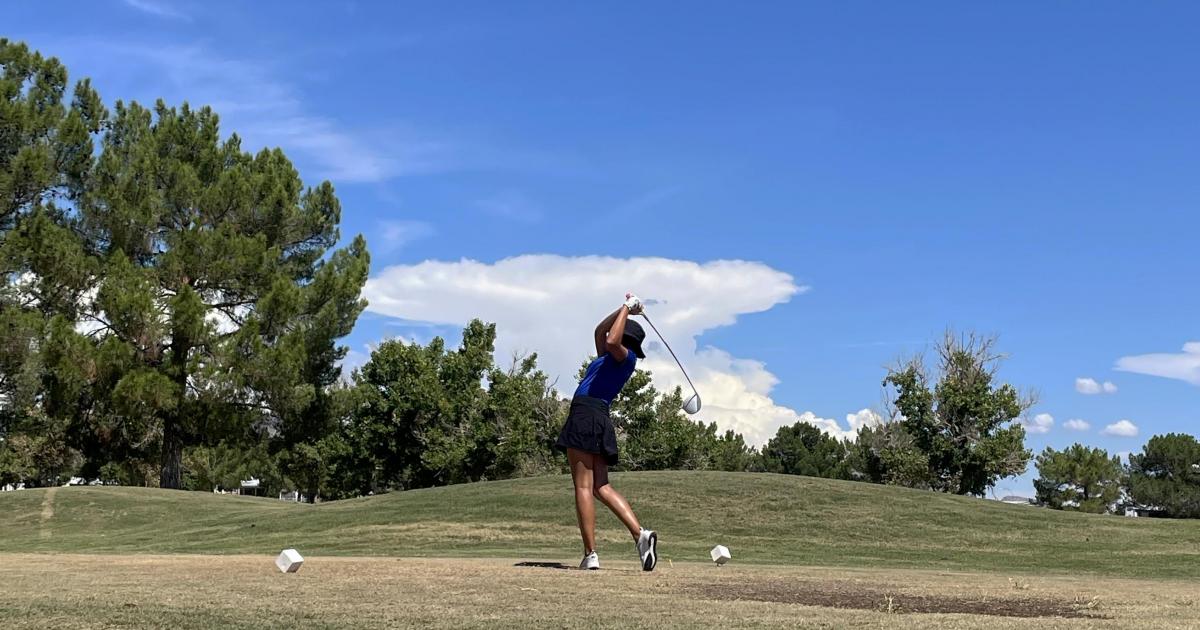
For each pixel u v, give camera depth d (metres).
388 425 53.78
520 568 8.07
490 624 4.77
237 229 37.06
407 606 5.34
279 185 37.47
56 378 33.28
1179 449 69.50
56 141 34.72
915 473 55.88
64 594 5.64
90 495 26.97
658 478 22.91
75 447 40.59
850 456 70.56
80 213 35.56
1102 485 66.94
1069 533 18.30
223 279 35.75
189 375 34.50
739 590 6.63
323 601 5.50
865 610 5.68
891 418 58.56
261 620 4.80
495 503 20.23
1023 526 18.80
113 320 33.59
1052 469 67.69
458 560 9.70
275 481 73.19
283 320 35.69
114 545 18.22
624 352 8.43
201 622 4.71
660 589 6.52
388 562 8.79
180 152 37.91
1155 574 13.94
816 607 5.71
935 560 15.61
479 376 54.59
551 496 20.83
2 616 4.80
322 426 39.75
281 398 35.72
